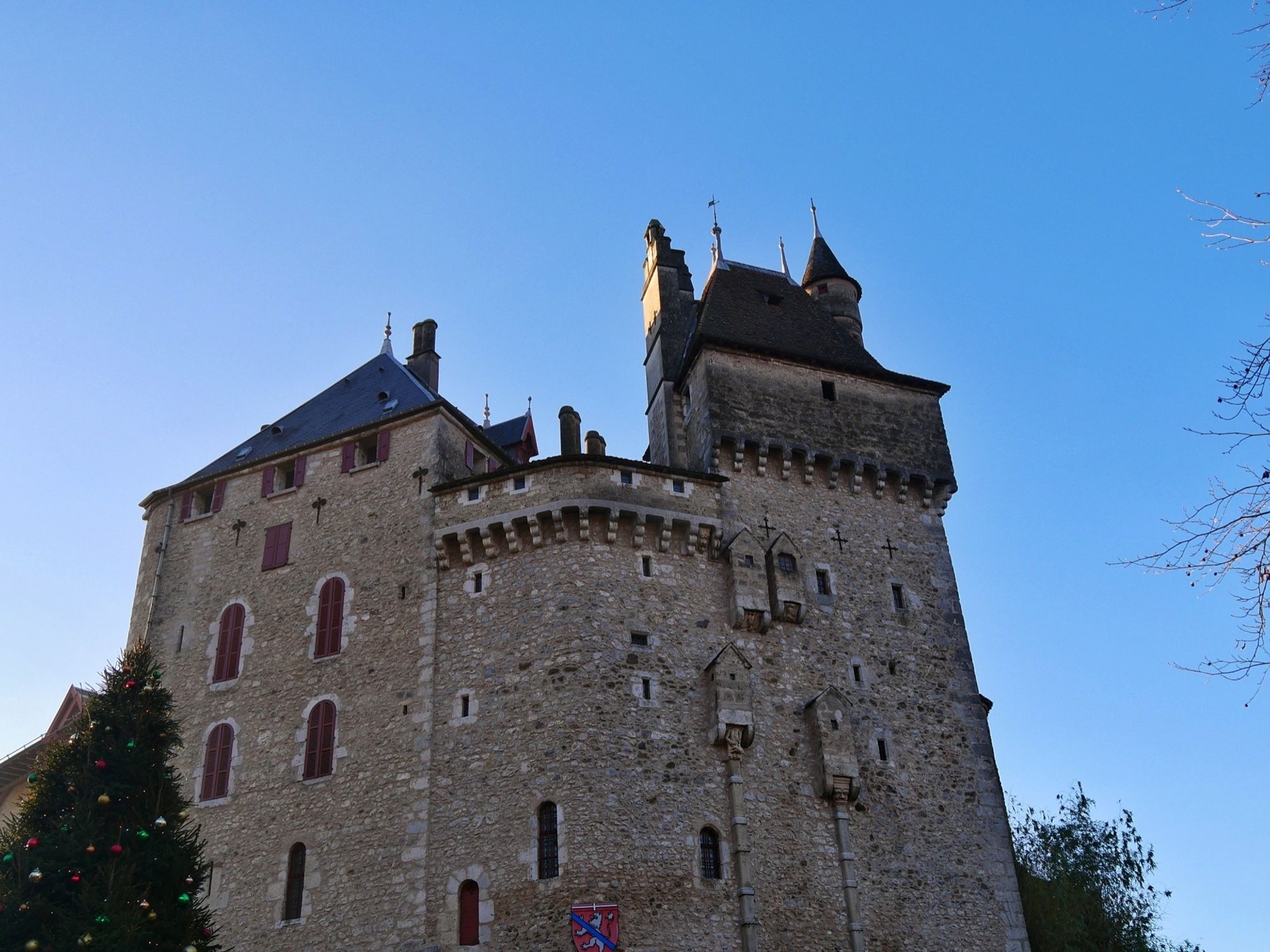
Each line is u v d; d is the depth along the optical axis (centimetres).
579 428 3825
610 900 2728
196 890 2548
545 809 2866
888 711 3306
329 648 3319
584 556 3159
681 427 3781
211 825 3188
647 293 4278
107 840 2448
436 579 3272
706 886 2831
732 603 3241
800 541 3469
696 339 3709
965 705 3409
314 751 3181
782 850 2962
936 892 3083
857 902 2973
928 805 3206
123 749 2594
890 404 3825
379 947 2834
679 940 2739
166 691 2808
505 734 2984
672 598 3191
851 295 4359
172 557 3734
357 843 2995
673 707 3034
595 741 2911
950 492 3759
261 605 3497
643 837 2828
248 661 3416
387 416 3634
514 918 2755
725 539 3359
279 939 2952
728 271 4172
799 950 2847
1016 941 3097
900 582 3541
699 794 2941
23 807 2552
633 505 3228
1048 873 3919
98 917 2264
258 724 3297
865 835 3084
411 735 3077
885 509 3656
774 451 3559
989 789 3297
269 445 3925
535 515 3194
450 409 3569
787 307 4100
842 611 3409
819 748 3130
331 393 4128
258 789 3197
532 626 3097
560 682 2995
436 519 3341
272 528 3612
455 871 2858
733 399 3588
